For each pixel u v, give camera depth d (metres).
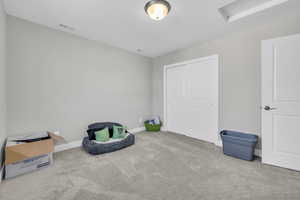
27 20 2.03
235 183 1.51
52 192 1.36
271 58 1.89
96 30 2.35
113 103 3.16
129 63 3.46
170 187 1.44
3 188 1.40
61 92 2.38
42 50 2.17
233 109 2.45
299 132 1.74
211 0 1.59
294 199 1.28
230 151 2.19
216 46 2.65
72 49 2.49
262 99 1.97
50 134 2.11
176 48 3.21
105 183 1.50
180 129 3.44
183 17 1.94
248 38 2.26
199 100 3.03
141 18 1.98
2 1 1.60
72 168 1.81
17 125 1.97
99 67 2.88
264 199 1.28
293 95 1.76
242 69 2.33
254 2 1.75
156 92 3.97
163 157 2.15
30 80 2.07
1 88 1.63
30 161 1.71
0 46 1.58
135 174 1.68
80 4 1.67
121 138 2.71
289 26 1.89
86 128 2.70
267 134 1.93
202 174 1.68
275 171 1.74
